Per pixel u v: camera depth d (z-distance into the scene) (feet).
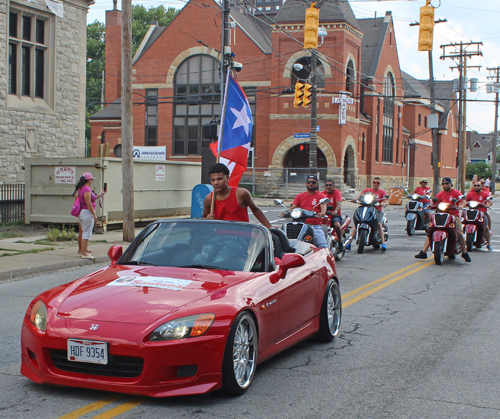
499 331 23.82
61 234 51.49
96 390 15.88
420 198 65.57
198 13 144.15
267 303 17.22
